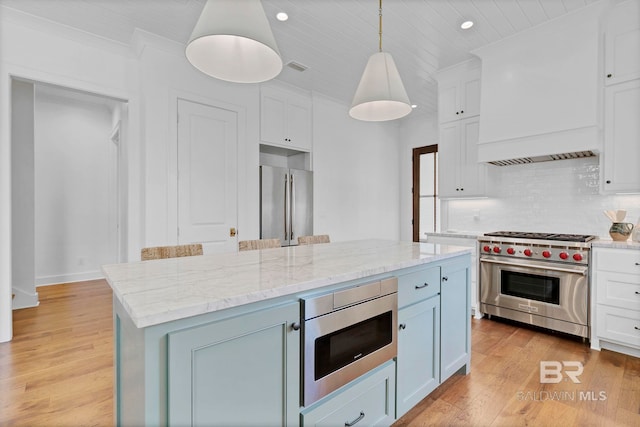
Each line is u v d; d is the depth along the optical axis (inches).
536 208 133.2
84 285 178.7
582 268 102.0
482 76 127.1
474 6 99.2
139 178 123.0
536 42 113.0
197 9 100.1
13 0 94.8
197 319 36.2
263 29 51.7
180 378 34.4
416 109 198.8
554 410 69.4
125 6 98.3
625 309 93.7
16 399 72.3
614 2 99.1
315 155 175.2
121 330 45.8
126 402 42.8
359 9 100.0
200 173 129.7
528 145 114.7
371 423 56.7
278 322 42.8
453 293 78.9
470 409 70.2
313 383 46.8
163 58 120.1
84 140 191.8
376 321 57.6
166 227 121.0
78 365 88.0
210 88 132.6
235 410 39.0
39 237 178.1
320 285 47.9
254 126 147.6
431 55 130.2
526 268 114.3
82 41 112.7
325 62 136.3
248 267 57.5
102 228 197.2
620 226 102.6
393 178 221.1
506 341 105.8
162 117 120.2
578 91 104.4
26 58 102.7
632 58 99.0
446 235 138.3
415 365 66.9
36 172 177.2
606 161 103.7
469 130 138.6
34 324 118.5
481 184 135.0
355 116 85.5
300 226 165.8
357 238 196.5
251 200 145.6
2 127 100.2
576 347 101.0
